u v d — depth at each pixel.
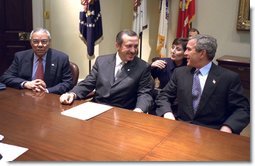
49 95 2.08
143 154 1.25
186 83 1.98
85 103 1.91
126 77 2.17
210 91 1.90
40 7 3.83
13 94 2.08
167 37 3.97
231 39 3.78
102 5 3.99
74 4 3.94
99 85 2.23
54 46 4.07
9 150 1.25
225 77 1.90
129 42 2.10
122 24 4.22
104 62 2.26
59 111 1.75
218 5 3.78
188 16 3.76
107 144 1.34
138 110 1.96
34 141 1.35
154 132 1.48
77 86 2.24
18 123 1.55
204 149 1.31
